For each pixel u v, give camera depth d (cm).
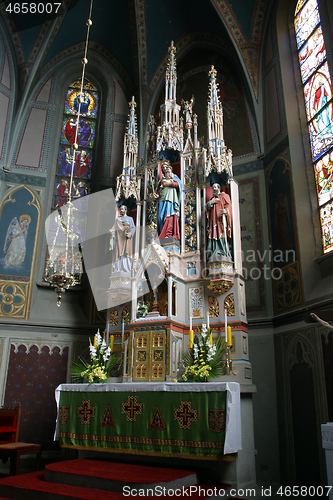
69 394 905
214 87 1171
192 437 738
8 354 1174
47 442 1134
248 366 907
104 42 1572
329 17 1043
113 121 1542
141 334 968
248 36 1348
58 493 633
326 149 1042
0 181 1328
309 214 1052
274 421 1005
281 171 1155
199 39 1520
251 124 1310
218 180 1115
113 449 809
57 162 1459
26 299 1247
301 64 1205
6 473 1016
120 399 833
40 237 1326
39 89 1498
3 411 1000
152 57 1522
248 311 1138
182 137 1218
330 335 862
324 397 862
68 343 1240
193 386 764
